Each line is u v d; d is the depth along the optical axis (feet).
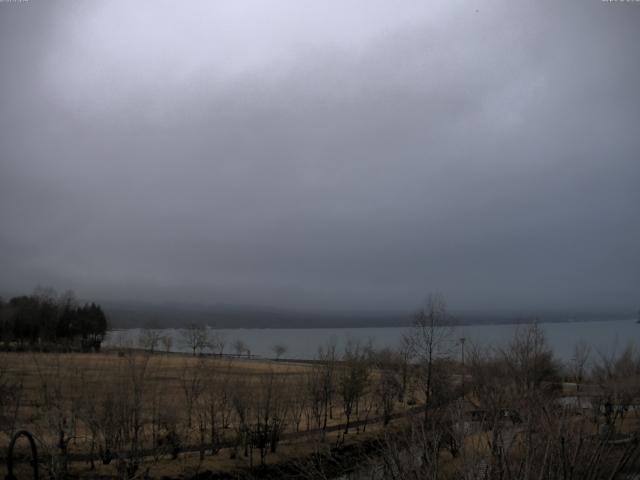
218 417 159.84
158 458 118.83
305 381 177.88
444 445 57.36
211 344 467.11
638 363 148.87
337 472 74.95
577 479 40.88
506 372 122.52
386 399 156.25
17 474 95.91
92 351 217.36
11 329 310.65
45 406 116.78
